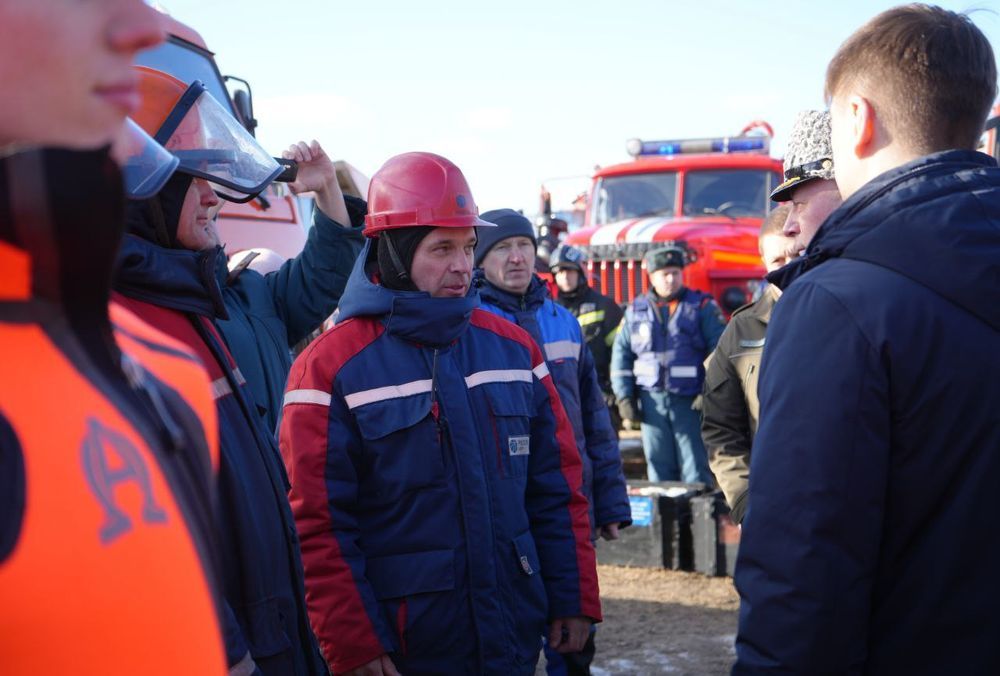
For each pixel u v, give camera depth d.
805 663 1.34
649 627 4.99
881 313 1.37
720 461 3.31
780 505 1.38
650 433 6.81
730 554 5.82
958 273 1.37
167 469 0.71
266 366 2.33
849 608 1.35
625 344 6.88
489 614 2.20
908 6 1.57
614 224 10.24
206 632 0.69
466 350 2.36
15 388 0.60
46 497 0.58
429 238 2.32
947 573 1.36
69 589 0.57
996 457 1.35
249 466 1.59
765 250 3.29
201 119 1.73
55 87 0.67
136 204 1.63
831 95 1.61
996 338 1.37
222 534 1.50
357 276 2.35
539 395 2.49
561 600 2.42
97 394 0.65
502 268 3.63
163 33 0.73
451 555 2.19
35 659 0.56
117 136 0.73
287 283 2.55
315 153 2.47
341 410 2.22
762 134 10.83
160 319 1.55
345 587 2.12
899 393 1.36
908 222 1.41
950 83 1.49
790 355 1.42
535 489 2.49
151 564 0.64
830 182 2.37
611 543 6.20
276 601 1.59
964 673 1.36
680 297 6.73
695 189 10.40
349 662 2.10
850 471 1.35
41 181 0.59
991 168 1.48
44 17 0.65
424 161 2.38
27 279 0.62
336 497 2.17
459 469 2.22
